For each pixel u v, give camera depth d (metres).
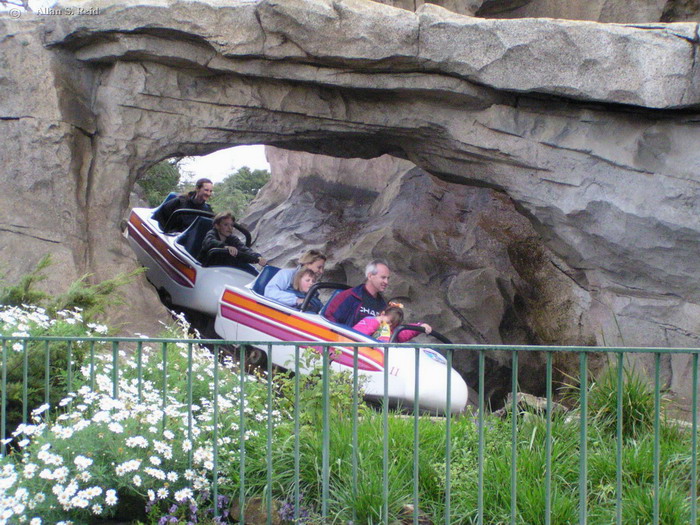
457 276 12.12
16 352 5.24
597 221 8.79
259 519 4.26
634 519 4.20
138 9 8.75
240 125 9.66
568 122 8.80
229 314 8.34
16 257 9.01
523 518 4.18
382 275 8.02
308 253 8.40
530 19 8.27
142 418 4.34
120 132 9.53
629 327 9.11
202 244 10.20
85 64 9.57
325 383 4.11
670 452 5.03
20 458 4.71
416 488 3.87
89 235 9.45
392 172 15.31
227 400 5.38
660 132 8.36
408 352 7.57
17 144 9.24
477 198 13.58
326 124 9.74
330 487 4.36
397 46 8.61
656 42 7.89
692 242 8.30
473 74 8.60
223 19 8.70
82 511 4.04
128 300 9.21
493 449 4.90
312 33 8.61
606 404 5.78
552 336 11.80
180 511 4.18
